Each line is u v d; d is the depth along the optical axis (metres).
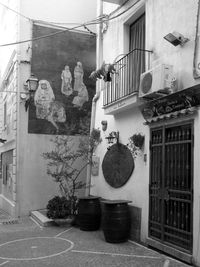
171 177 7.48
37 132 13.06
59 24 13.59
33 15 13.32
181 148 7.22
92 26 14.02
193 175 6.74
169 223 7.45
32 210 12.89
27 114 13.02
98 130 11.52
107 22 11.49
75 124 13.47
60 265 6.81
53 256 7.45
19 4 13.17
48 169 12.22
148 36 8.73
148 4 8.80
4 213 14.54
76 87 13.62
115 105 9.60
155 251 7.69
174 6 7.71
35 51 13.24
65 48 13.62
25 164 12.91
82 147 11.84
